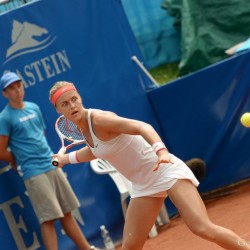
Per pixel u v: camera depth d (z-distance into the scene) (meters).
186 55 25.78
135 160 10.55
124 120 10.12
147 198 10.73
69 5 19.41
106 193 19.36
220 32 25.98
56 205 16.33
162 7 27.06
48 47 18.81
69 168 18.66
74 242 17.22
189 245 16.38
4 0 20.97
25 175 16.36
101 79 19.91
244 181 21.58
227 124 20.88
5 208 17.16
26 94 18.20
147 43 27.70
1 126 16.23
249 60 20.53
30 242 17.52
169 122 21.19
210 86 20.80
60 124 12.01
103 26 20.14
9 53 18.05
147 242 18.25
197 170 20.12
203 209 10.37
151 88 21.36
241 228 16.38
